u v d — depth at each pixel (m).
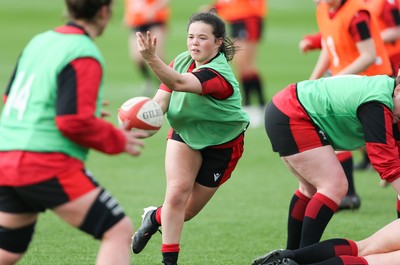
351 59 27.17
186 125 20.16
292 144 19.97
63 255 22.12
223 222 26.31
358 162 37.31
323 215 19.59
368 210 28.12
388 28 31.47
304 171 20.00
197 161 20.34
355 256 19.03
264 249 23.20
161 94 20.09
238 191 31.14
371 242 19.33
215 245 23.58
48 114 15.48
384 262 18.78
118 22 97.25
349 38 26.92
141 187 31.27
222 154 20.53
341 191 19.73
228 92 19.75
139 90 56.16
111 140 15.68
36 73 15.65
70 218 15.75
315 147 19.84
